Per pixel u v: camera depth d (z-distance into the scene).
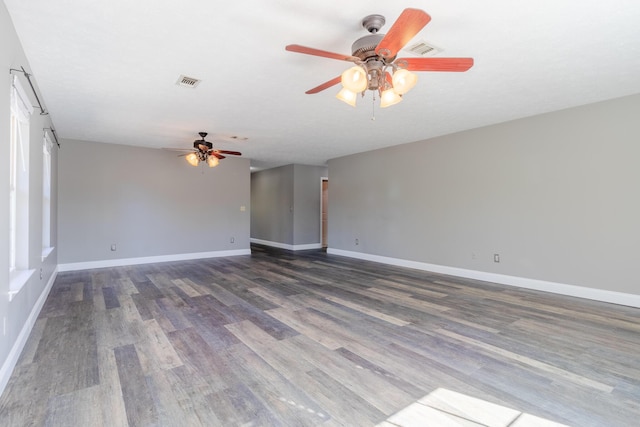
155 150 6.68
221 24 2.26
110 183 6.20
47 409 1.85
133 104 3.87
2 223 2.05
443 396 1.99
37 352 2.57
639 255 3.65
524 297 4.12
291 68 2.94
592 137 3.94
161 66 2.89
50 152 4.59
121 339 2.82
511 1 2.02
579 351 2.60
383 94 2.37
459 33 2.38
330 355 2.53
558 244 4.25
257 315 3.45
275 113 4.25
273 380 2.17
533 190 4.46
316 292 4.39
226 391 2.04
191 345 2.70
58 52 2.62
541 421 1.76
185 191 7.05
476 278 5.13
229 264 6.53
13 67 2.26
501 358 2.49
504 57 2.74
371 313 3.52
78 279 5.12
